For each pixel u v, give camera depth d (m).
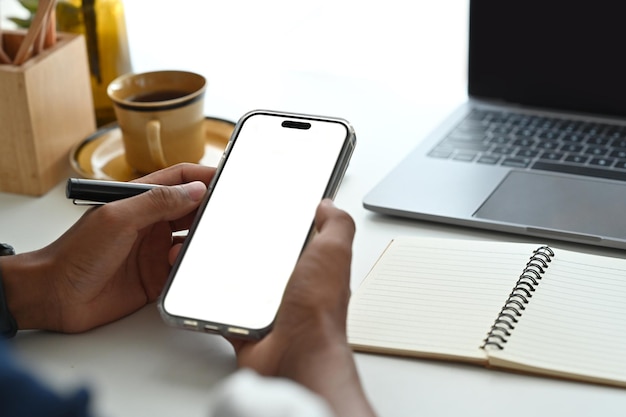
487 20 1.24
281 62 1.62
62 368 0.81
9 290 0.84
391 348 0.80
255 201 0.83
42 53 1.14
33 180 1.13
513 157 1.12
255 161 0.86
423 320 0.83
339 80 1.44
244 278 0.79
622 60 1.18
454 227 1.01
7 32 1.17
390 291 0.88
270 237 0.81
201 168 0.93
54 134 1.15
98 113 1.31
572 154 1.11
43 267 0.84
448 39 1.96
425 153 1.15
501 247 0.94
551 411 0.74
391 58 1.80
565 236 0.95
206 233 0.82
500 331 0.80
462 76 1.70
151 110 1.10
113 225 0.82
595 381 0.76
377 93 1.38
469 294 0.86
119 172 1.15
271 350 0.72
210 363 0.81
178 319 0.77
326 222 0.76
